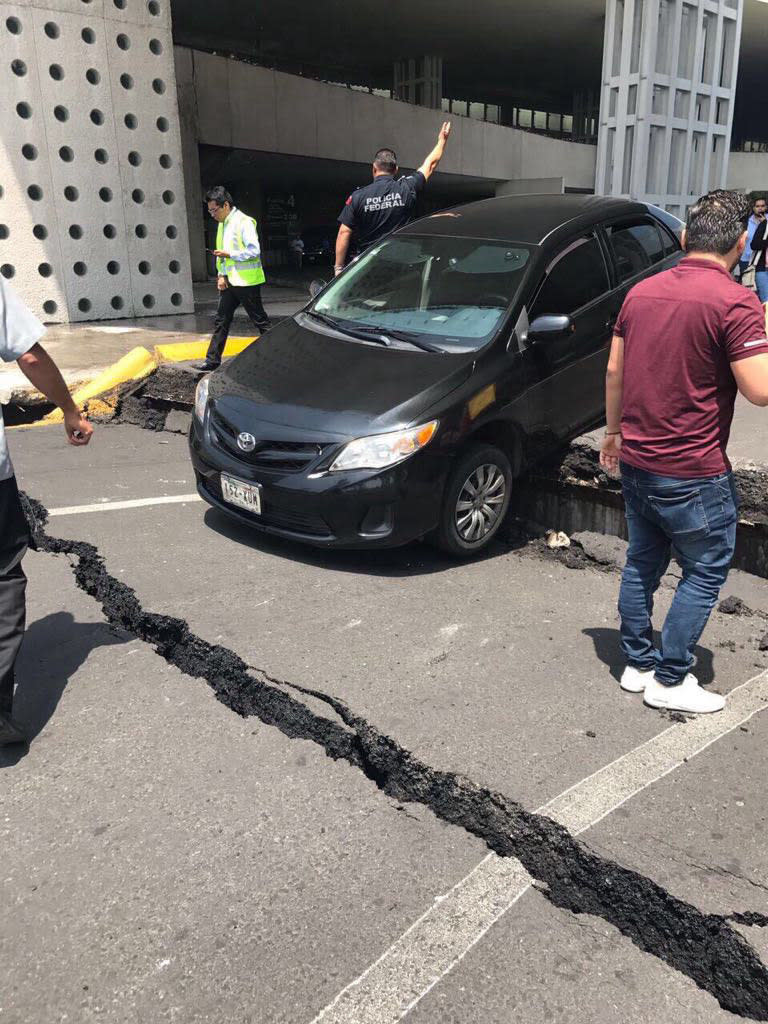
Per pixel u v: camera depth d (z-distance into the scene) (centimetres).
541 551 485
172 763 291
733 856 244
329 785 281
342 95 2473
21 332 274
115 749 298
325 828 261
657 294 282
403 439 416
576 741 298
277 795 276
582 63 3231
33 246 1209
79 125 1215
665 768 283
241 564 449
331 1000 203
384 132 2614
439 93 3102
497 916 230
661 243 594
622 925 235
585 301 520
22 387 770
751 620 396
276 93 2297
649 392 284
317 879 240
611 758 288
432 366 454
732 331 265
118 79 1233
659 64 1530
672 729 307
